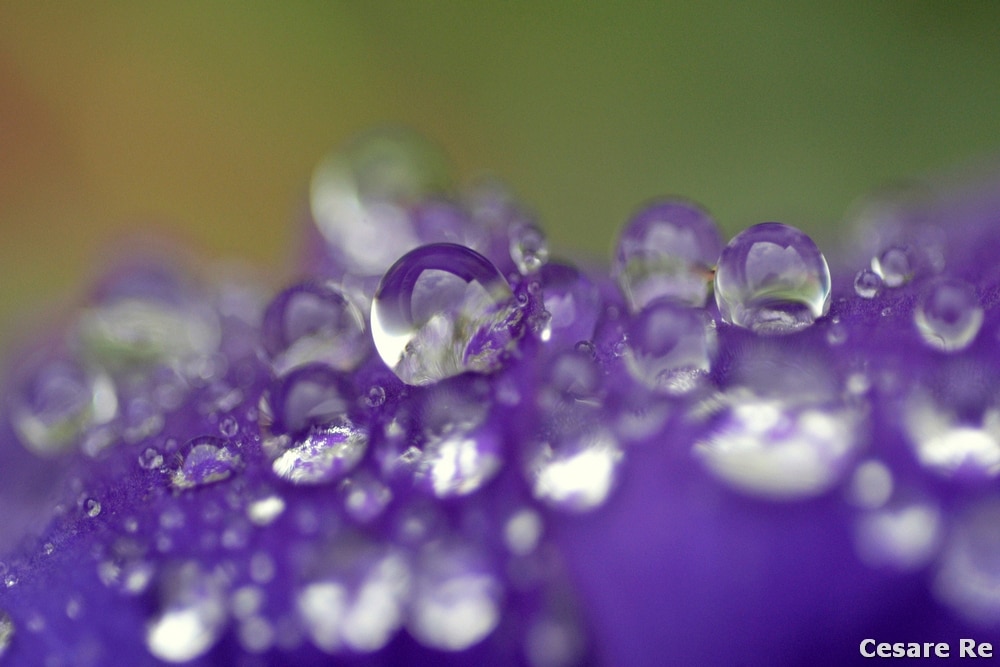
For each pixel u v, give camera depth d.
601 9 0.11
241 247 0.11
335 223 0.05
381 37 0.11
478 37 0.11
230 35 0.11
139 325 0.05
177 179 0.11
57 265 0.10
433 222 0.05
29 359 0.05
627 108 0.11
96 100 0.11
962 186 0.05
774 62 0.11
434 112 0.11
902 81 0.11
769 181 0.11
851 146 0.11
